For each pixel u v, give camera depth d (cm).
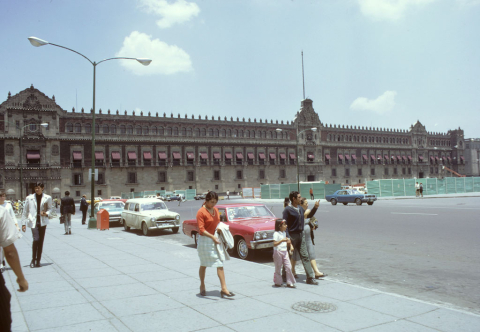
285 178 9731
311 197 5441
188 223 1533
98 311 632
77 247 1431
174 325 560
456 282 847
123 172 7825
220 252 718
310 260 858
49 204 1077
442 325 543
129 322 576
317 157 10262
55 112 7181
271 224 1246
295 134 9962
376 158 11338
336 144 10588
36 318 599
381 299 680
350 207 3703
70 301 692
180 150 8450
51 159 7100
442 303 702
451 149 13312
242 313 612
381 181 5422
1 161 6725
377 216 2545
